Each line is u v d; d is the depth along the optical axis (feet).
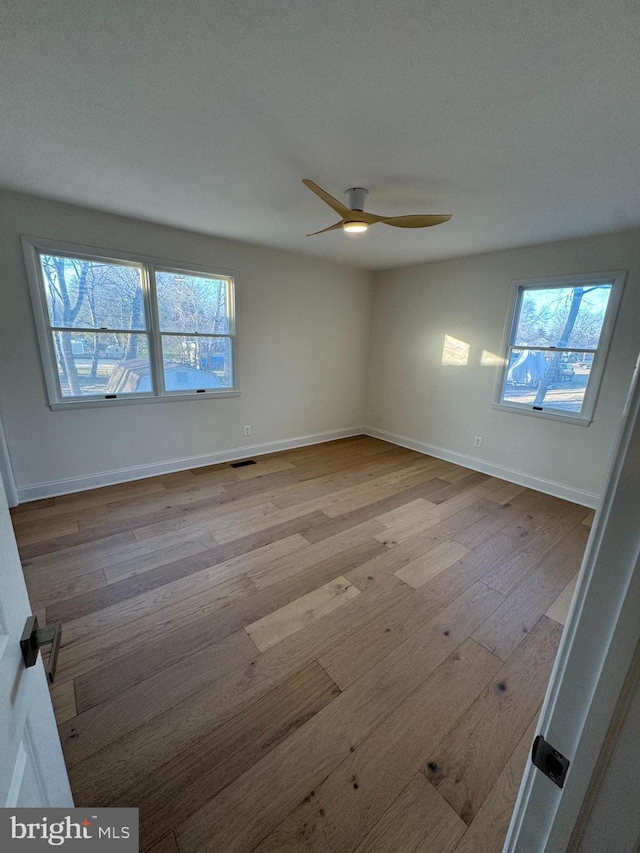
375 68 4.44
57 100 5.15
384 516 10.20
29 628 2.19
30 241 9.07
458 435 14.60
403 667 5.49
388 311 16.80
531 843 1.78
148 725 4.55
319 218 10.06
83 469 11.08
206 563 7.84
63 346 10.19
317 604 6.73
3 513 2.06
